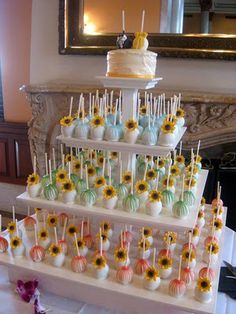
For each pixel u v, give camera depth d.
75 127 1.11
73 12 2.26
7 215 2.91
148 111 1.31
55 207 1.08
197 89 2.19
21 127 2.72
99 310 1.04
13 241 1.11
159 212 1.03
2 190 2.93
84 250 1.12
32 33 2.47
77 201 1.09
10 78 2.71
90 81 2.41
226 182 2.29
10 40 2.63
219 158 2.27
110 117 1.25
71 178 1.18
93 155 1.37
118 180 1.23
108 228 1.22
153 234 1.30
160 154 1.04
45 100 2.30
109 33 2.23
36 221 1.30
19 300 1.05
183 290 0.95
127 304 1.01
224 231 1.44
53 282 1.08
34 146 2.41
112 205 1.05
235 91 2.13
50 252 1.08
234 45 2.03
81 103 1.21
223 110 1.98
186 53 2.09
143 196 1.08
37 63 2.51
